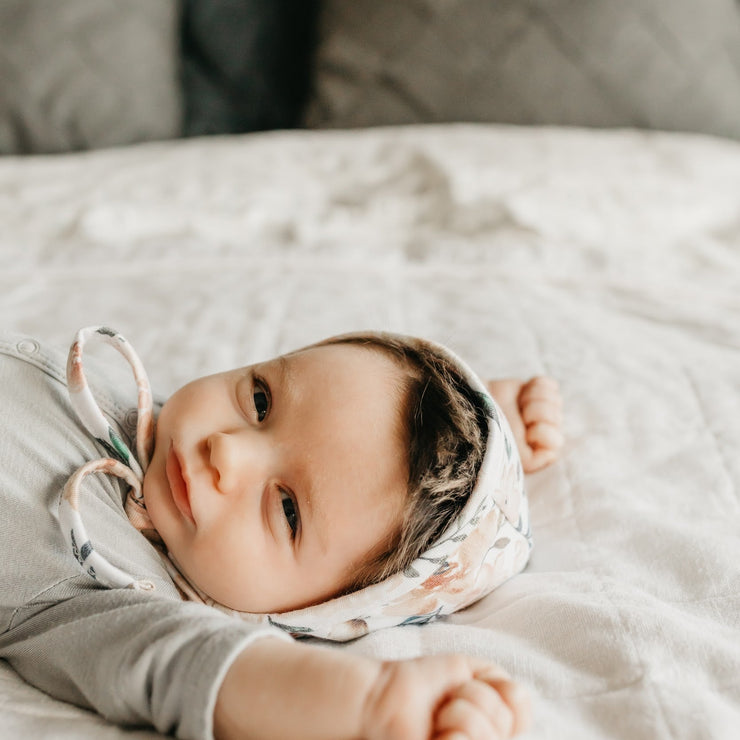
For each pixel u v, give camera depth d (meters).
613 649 0.60
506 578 0.74
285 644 0.54
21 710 0.57
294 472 0.67
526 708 0.51
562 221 1.42
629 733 0.54
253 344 1.07
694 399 0.98
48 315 1.12
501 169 1.52
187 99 1.89
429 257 1.35
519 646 0.64
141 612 0.57
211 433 0.71
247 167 1.57
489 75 1.67
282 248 1.36
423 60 1.69
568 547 0.77
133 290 1.22
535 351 1.07
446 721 0.49
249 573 0.66
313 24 1.83
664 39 1.66
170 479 0.69
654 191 1.48
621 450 0.90
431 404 0.70
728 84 1.71
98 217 1.38
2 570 0.63
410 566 0.65
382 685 0.50
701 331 1.15
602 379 1.01
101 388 0.77
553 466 0.88
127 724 0.56
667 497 0.84
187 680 0.52
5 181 1.50
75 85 1.65
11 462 0.66
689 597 0.70
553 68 1.66
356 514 0.66
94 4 1.65
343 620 0.68
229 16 1.86
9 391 0.70
